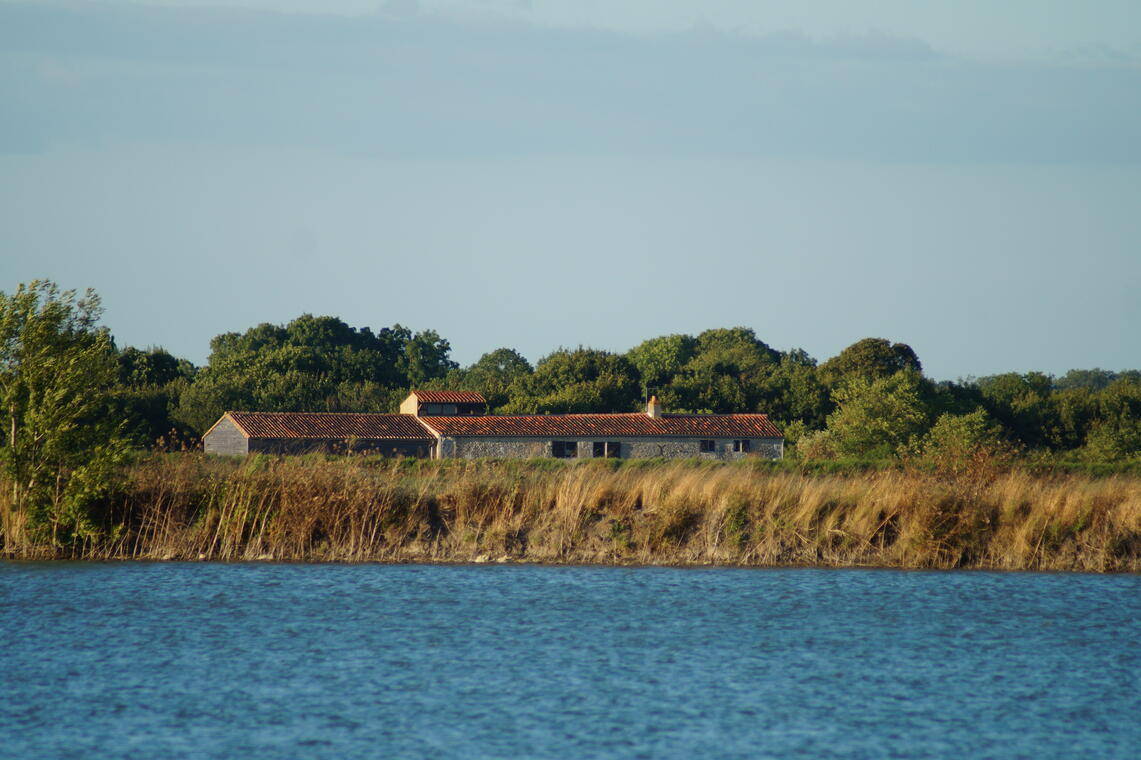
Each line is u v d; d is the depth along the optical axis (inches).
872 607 5275.6
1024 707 3868.1
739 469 7017.7
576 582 5743.1
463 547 6289.4
